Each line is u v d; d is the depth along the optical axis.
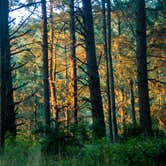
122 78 33.59
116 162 10.62
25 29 30.14
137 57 17.56
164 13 25.22
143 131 17.25
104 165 10.44
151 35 26.19
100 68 32.88
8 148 12.81
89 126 16.94
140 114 17.47
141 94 17.44
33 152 11.67
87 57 19.31
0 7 13.77
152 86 31.16
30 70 36.28
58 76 38.59
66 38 31.28
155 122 32.50
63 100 35.00
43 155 11.25
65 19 29.23
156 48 26.69
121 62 29.70
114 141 18.11
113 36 30.02
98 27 31.97
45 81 24.94
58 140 12.58
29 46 31.81
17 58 37.59
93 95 18.97
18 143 14.44
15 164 10.55
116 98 36.59
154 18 26.81
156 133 18.44
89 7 19.50
